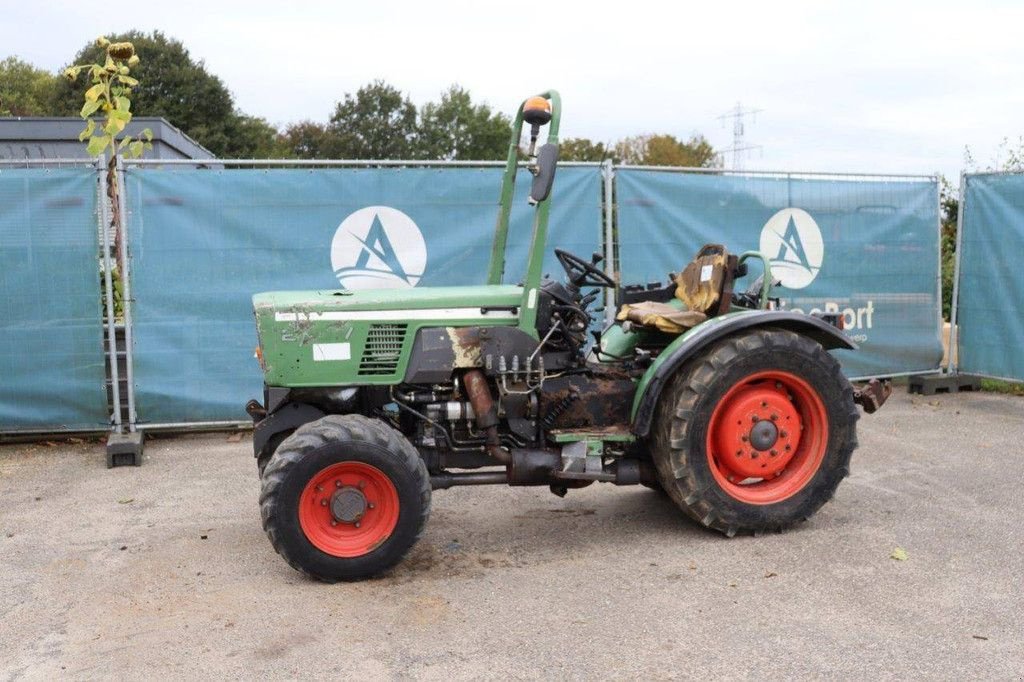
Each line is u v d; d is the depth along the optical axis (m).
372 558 4.05
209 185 6.82
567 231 7.36
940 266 8.54
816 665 3.21
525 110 4.11
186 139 20.72
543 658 3.32
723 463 4.65
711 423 4.50
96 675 3.25
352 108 58.19
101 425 6.80
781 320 4.60
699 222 7.70
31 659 3.38
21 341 6.63
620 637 3.48
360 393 4.58
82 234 6.64
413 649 3.42
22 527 4.97
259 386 6.99
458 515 5.09
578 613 3.71
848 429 4.66
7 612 3.82
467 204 7.19
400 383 4.35
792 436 4.64
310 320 4.24
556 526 4.86
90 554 4.53
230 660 3.35
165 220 6.77
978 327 8.38
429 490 4.14
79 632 3.61
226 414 6.97
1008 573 4.03
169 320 6.83
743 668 3.20
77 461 6.46
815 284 8.11
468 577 4.14
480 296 4.38
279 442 4.60
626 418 4.59
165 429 7.14
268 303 4.27
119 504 5.41
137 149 7.07
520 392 4.32
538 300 4.38
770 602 3.77
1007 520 4.79
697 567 4.19
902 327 8.45
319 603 3.86
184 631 3.61
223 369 6.93
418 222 7.14
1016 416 7.54
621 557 4.36
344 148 57.34
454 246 7.19
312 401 4.49
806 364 4.58
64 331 6.67
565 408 4.51
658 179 7.56
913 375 8.60
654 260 7.60
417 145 59.03
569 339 4.49
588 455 4.41
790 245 7.99
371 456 4.02
